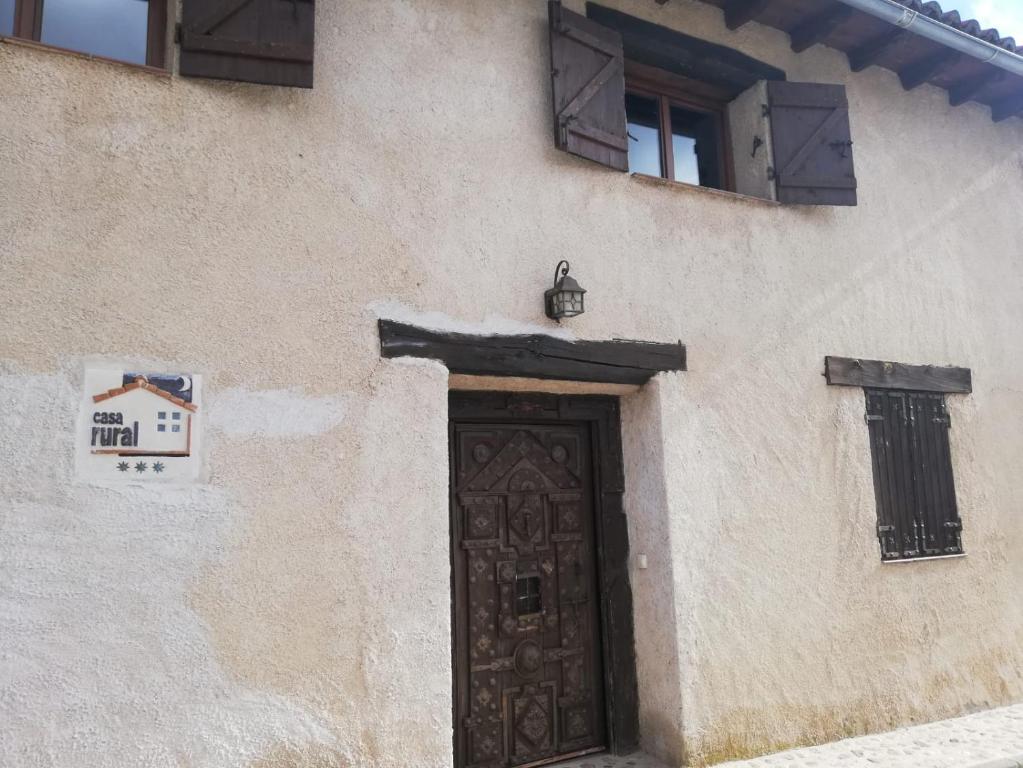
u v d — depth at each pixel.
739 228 4.85
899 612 5.01
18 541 2.81
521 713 4.15
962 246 5.93
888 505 5.12
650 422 4.39
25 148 3.00
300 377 3.38
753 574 4.49
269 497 3.24
